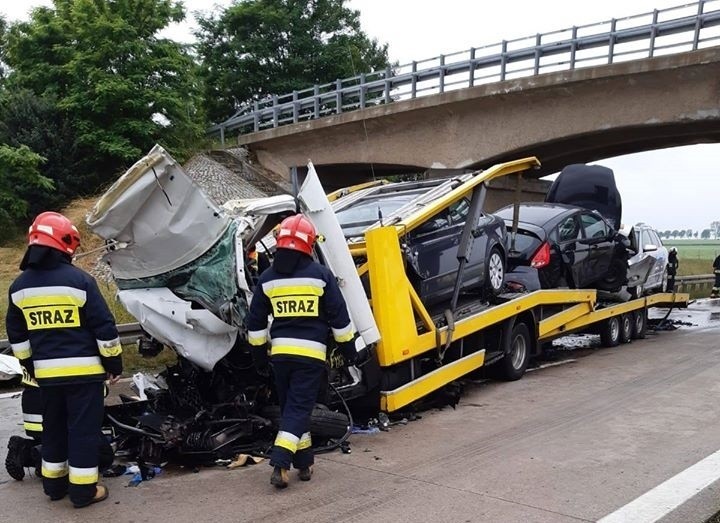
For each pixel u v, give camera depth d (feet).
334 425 17.94
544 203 38.06
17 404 24.73
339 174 99.45
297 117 92.84
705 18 57.52
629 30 61.77
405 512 14.15
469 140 74.43
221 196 75.56
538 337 30.55
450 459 17.87
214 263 16.81
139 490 15.61
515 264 32.35
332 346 19.13
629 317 41.39
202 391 18.71
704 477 16.24
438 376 22.95
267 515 14.02
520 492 15.29
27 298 14.29
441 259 24.63
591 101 64.85
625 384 27.81
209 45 119.03
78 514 14.20
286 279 15.79
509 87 68.23
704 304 68.49
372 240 20.54
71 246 14.76
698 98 58.65
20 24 82.33
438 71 76.33
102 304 14.48
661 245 48.14
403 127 79.82
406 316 21.29
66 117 76.54
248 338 16.47
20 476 16.52
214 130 106.93
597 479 16.15
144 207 15.44
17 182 70.18
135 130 75.66
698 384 27.61
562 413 22.91
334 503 14.69
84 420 14.52
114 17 76.48
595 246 36.37
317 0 119.65
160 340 17.16
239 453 17.83
